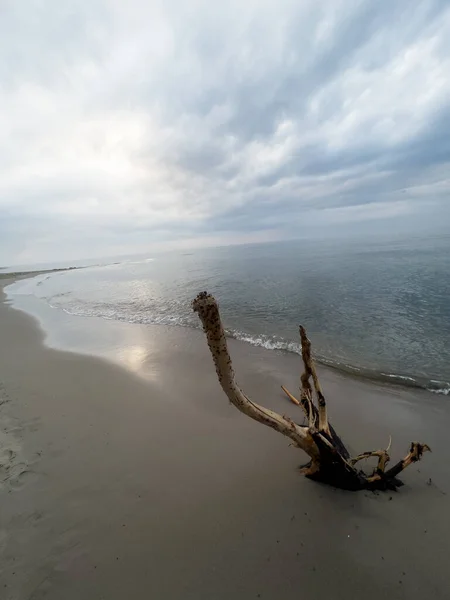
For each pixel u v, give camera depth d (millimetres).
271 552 2287
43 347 8109
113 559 2305
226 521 2568
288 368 6043
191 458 3441
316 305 10750
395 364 5922
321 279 15898
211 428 4023
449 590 1960
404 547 2264
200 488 2971
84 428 4145
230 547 2344
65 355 7309
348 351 6684
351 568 2139
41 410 4676
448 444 3568
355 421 4172
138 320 10906
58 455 3582
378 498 2721
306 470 3008
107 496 2934
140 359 6844
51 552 2385
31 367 6578
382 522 2479
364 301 10664
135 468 3314
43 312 13438
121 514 2713
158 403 4785
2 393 5312
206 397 4895
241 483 3004
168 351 7309
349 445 3670
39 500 2912
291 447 3531
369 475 3000
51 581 2168
